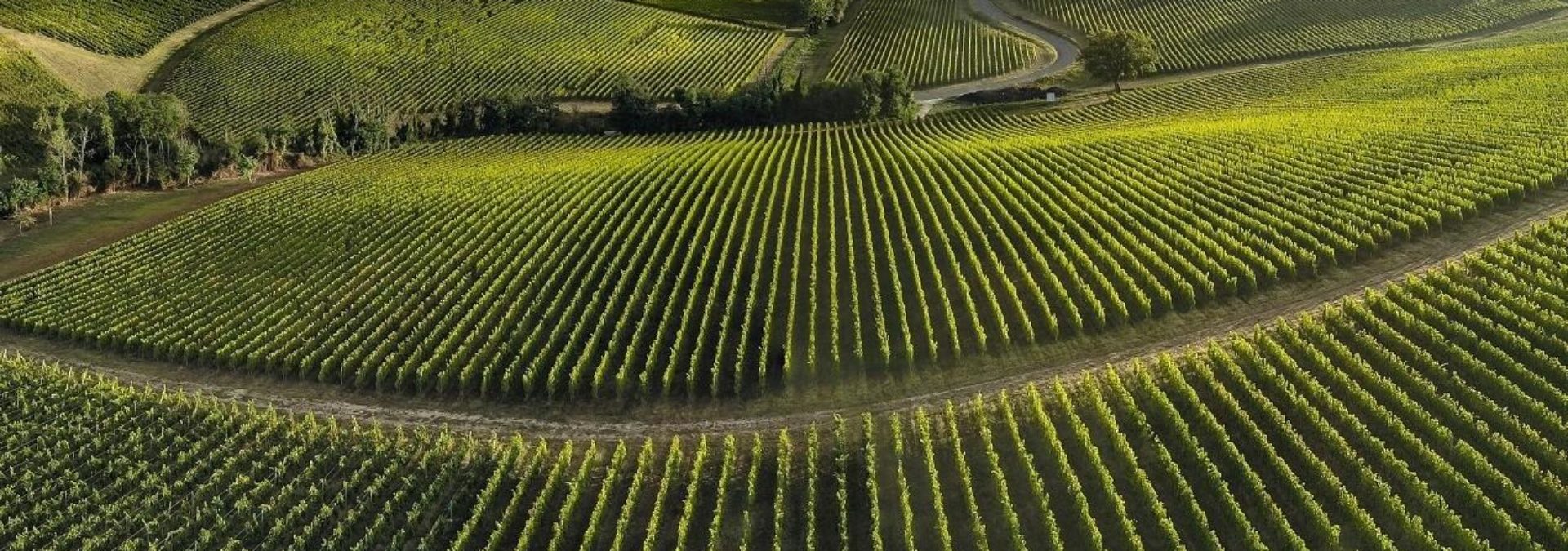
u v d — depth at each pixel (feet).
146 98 258.16
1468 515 95.86
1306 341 124.36
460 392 136.36
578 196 212.43
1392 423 105.70
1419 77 278.67
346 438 122.93
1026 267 160.76
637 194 215.31
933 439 116.78
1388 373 117.91
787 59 428.56
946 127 302.66
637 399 131.85
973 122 310.04
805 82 356.18
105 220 221.05
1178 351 130.82
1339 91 281.33
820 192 214.48
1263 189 179.73
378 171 263.90
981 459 112.06
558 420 128.47
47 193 224.53
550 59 400.26
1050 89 346.54
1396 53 331.16
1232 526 97.19
